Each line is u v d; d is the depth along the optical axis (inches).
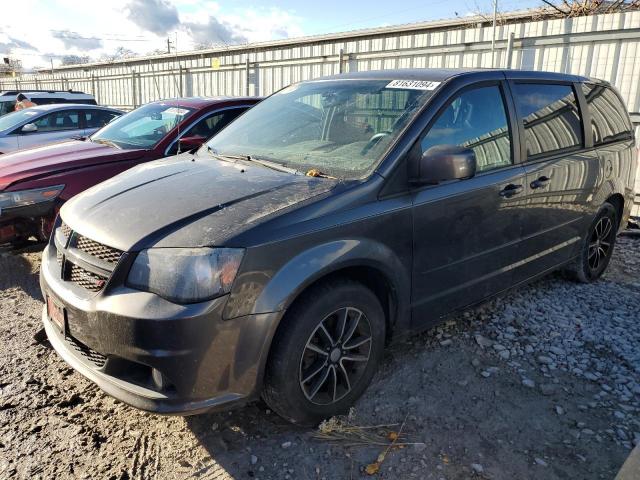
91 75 845.8
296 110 148.3
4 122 347.6
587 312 161.3
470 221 126.7
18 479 94.1
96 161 195.2
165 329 86.9
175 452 101.9
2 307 165.0
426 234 117.3
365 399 117.0
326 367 105.1
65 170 187.6
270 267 92.9
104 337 92.3
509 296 171.8
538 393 120.1
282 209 98.6
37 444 103.2
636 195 307.3
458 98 128.1
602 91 187.3
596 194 173.0
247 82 548.7
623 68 305.3
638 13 295.1
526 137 144.9
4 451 101.0
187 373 88.9
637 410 113.9
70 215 112.3
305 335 98.9
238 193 106.1
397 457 99.8
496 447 102.7
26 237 184.7
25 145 315.3
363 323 110.7
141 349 88.4
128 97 761.0
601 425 109.3
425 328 126.0
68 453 101.0
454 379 124.9
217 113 231.1
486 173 131.2
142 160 205.0
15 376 126.2
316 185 108.6
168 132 217.8
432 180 111.5
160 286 89.3
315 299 99.7
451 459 99.3
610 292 178.9
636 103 302.5
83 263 100.0
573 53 326.0
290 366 97.8
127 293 91.2
